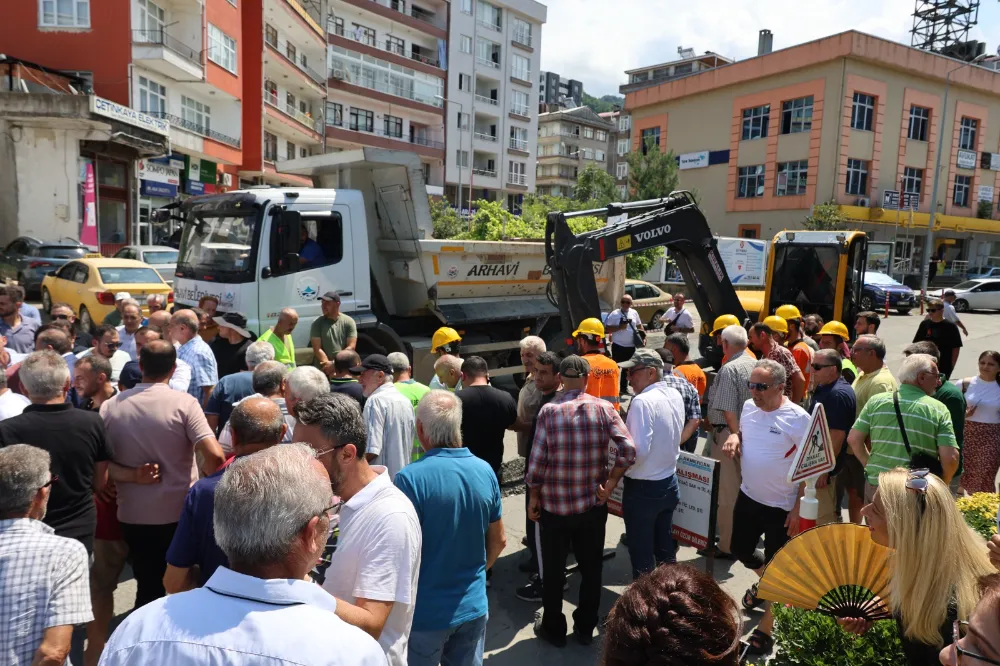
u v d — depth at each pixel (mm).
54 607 2219
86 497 3195
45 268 16984
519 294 10078
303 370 3746
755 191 38594
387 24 49500
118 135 21234
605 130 87125
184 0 26250
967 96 39156
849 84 34375
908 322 22906
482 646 3025
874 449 4367
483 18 56188
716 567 5004
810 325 8656
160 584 3568
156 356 3529
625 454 3865
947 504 2363
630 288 17766
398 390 4699
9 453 2350
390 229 8883
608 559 5172
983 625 1843
